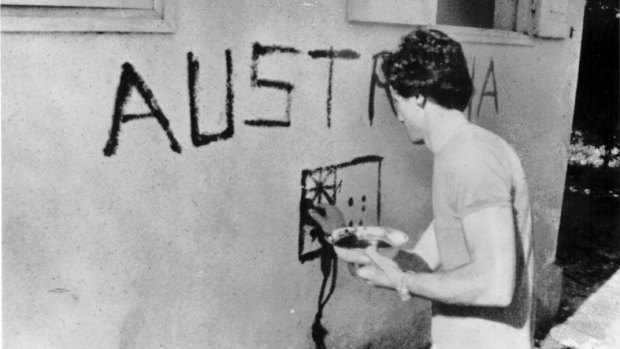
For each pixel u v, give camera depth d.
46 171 1.75
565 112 4.45
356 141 2.88
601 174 8.64
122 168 1.94
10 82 1.65
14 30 1.62
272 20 2.36
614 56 8.33
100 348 1.98
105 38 1.83
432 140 1.87
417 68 1.82
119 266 1.99
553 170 4.41
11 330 1.74
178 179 2.12
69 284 1.86
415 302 3.50
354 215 2.96
